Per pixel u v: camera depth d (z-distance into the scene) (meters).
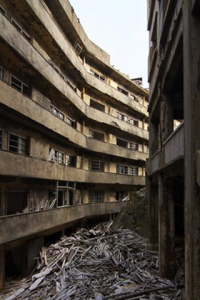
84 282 10.37
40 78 15.30
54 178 17.02
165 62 8.59
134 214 20.42
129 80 31.50
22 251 14.05
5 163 11.37
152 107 13.26
